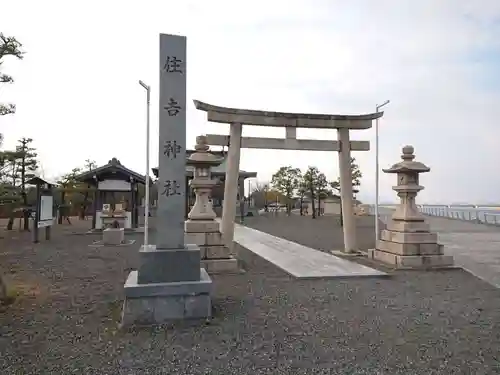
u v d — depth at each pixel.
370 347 4.83
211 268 9.96
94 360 4.40
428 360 4.44
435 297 7.46
